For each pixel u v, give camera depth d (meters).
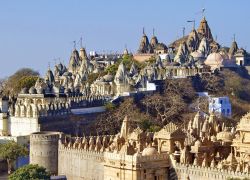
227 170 143.62
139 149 159.00
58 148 197.75
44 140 197.00
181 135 163.50
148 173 148.38
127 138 177.62
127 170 146.88
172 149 161.12
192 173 150.12
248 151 158.62
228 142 165.12
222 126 196.50
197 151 157.75
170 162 153.38
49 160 197.12
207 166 150.62
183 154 155.50
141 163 146.25
